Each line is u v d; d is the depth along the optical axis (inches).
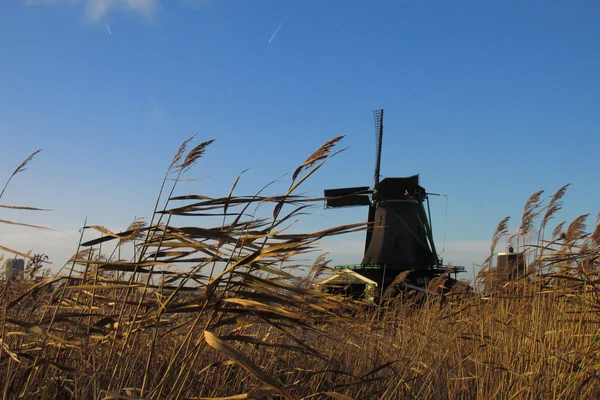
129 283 126.8
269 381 91.0
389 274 1459.2
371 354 255.0
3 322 131.0
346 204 1518.2
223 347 92.7
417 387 236.8
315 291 121.3
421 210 1551.4
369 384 218.7
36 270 201.9
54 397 152.8
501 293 276.7
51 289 169.5
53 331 136.7
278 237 118.6
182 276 124.6
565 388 223.1
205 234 118.8
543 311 248.1
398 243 1496.1
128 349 143.4
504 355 251.6
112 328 130.3
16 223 139.5
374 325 254.4
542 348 232.1
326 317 127.6
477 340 257.8
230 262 120.7
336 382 207.9
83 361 144.0
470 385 259.4
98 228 128.6
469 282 305.6
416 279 1422.2
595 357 222.7
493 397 230.8
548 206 287.3
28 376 149.3
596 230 262.2
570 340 241.3
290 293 127.3
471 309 278.7
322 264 244.4
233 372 211.9
